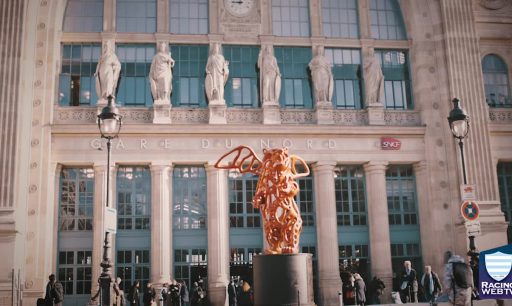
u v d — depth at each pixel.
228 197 26.53
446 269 10.93
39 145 24.67
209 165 26.02
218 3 28.03
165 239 25.12
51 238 24.53
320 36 28.31
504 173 28.28
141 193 26.14
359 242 27.02
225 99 27.48
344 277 25.45
